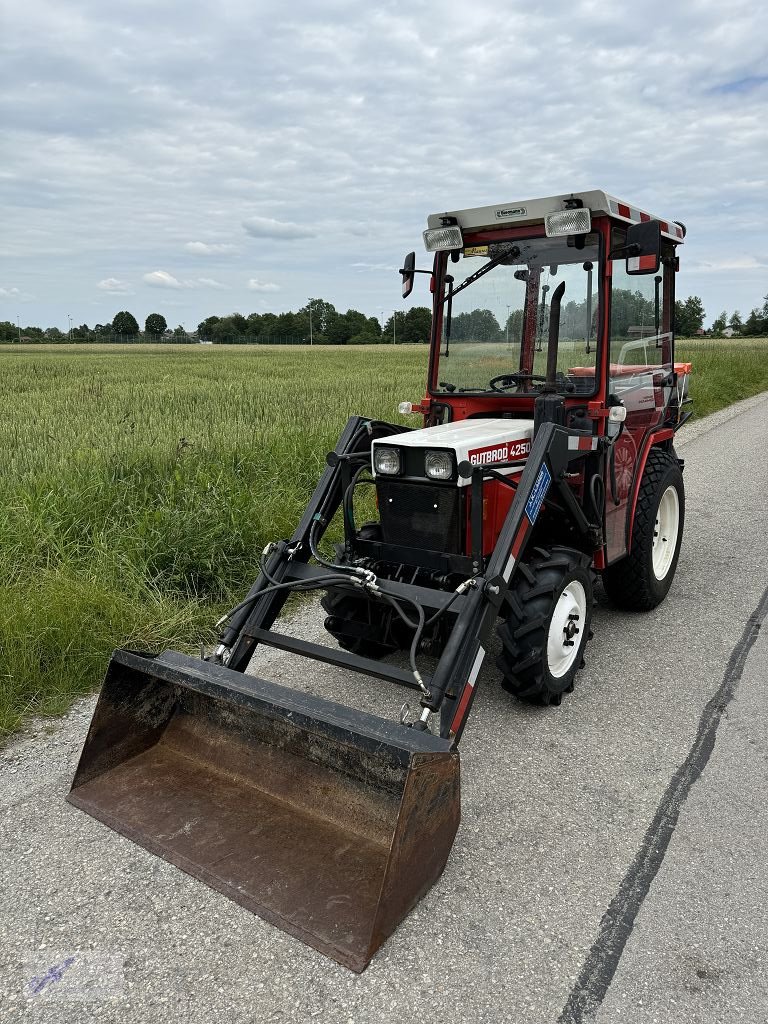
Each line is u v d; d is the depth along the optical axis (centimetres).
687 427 1371
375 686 410
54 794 316
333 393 1537
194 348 7300
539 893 261
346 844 272
